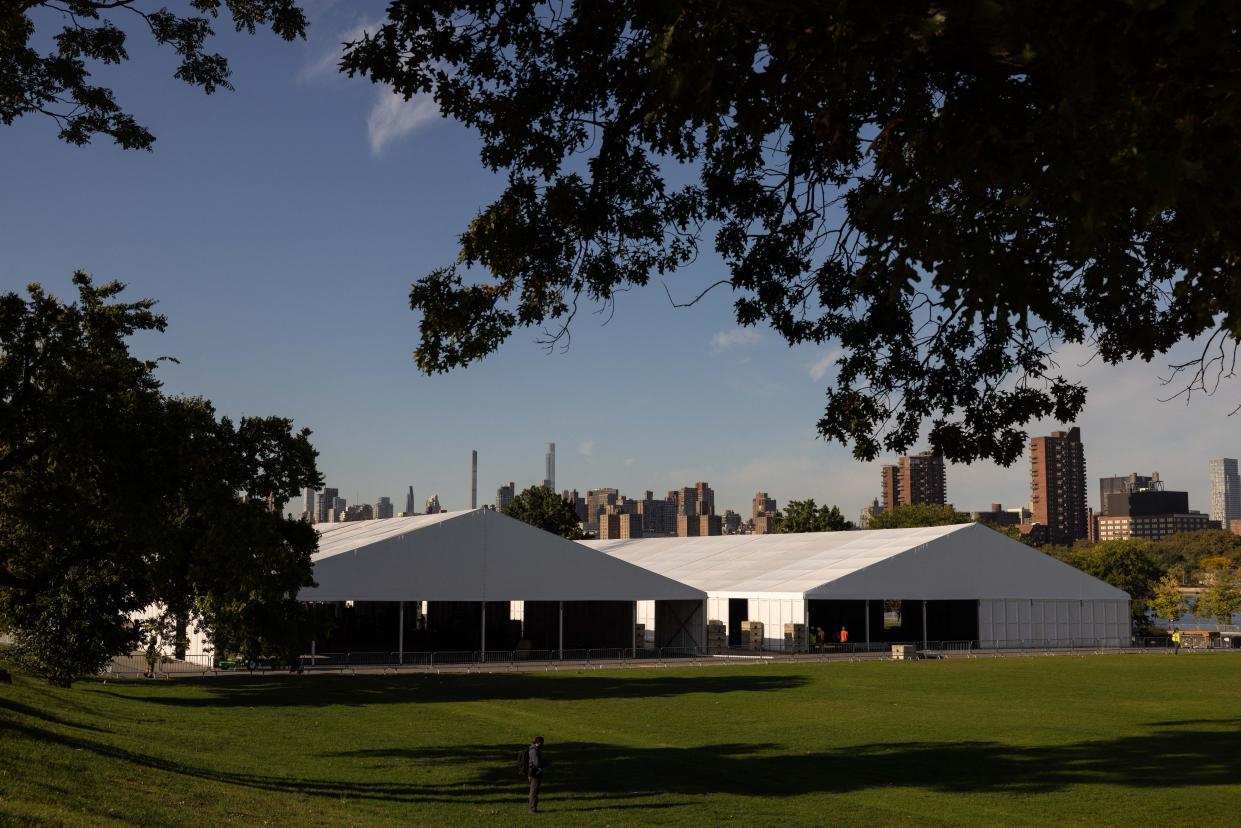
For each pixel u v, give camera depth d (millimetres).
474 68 14766
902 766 25203
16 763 17375
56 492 24906
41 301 24344
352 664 53500
